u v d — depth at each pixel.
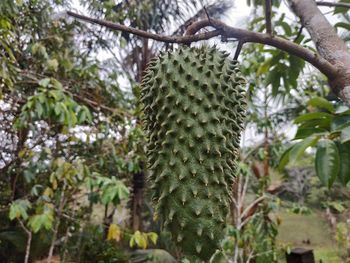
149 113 1.33
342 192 7.89
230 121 1.26
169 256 6.08
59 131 4.95
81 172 4.21
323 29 1.34
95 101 5.43
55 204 4.82
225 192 1.16
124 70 6.66
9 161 5.24
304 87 5.64
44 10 4.17
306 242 9.05
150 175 1.23
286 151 1.67
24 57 4.48
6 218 6.15
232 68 1.37
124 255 6.62
